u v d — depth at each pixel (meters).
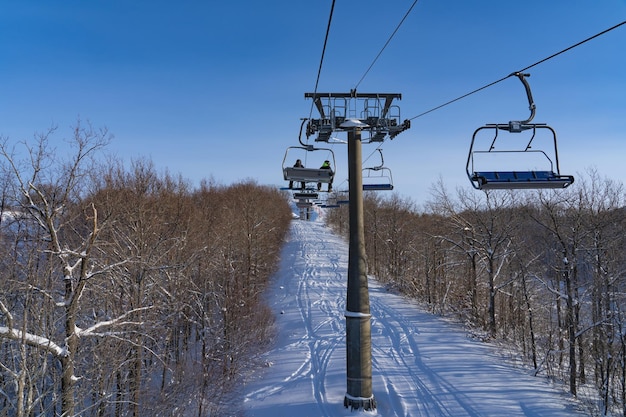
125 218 23.66
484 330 25.95
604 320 17.58
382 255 52.25
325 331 27.19
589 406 14.66
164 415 17.08
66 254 13.92
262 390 18.52
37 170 15.42
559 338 20.80
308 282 43.94
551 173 8.38
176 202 30.30
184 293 23.30
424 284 37.56
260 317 29.48
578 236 21.05
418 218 51.19
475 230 29.28
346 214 80.81
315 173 14.40
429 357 19.95
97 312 19.47
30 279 13.45
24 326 12.28
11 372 12.32
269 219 51.31
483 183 8.19
